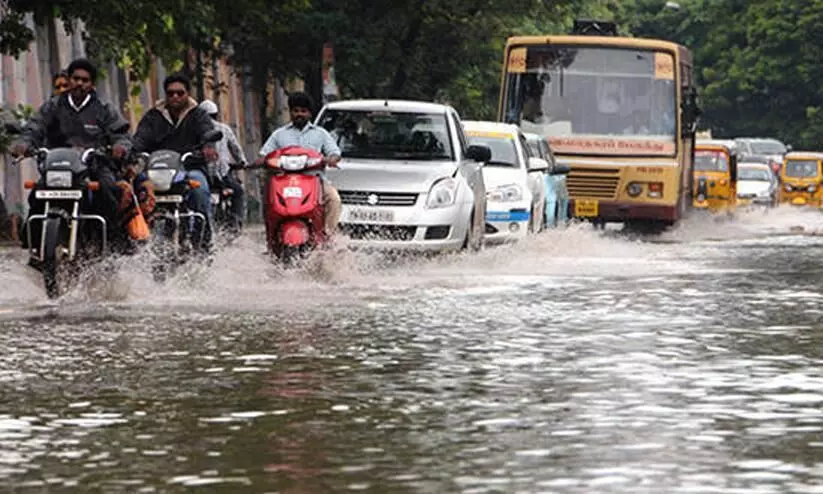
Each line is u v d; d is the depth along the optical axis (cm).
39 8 4988
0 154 5038
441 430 1380
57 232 2558
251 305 2492
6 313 2356
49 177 2581
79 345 1973
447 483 1159
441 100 8406
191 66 7588
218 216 3403
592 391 1605
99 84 6669
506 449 1293
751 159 10675
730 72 17550
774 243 5106
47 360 1834
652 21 18638
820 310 2488
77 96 2711
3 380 1678
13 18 4919
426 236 3528
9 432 1375
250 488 1144
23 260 3562
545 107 5891
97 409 1494
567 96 5881
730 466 1221
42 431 1379
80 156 2603
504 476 1184
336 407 1503
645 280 3138
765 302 2633
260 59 7362
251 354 1889
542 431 1375
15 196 5616
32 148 2680
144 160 2803
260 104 9469
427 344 1992
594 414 1464
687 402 1534
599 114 5872
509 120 5909
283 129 3262
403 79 7756
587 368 1775
